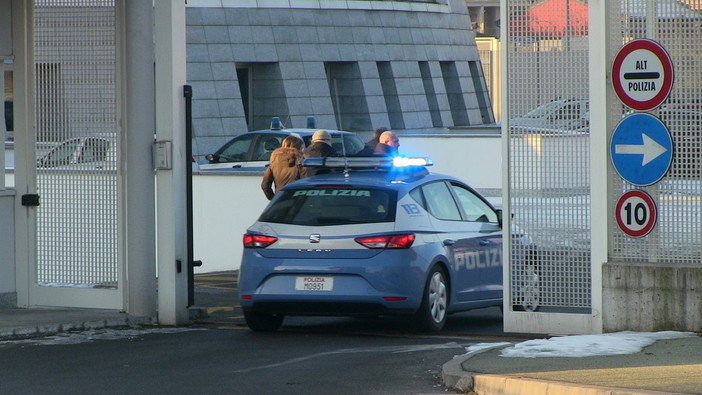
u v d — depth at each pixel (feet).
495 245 161.48
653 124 128.77
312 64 492.95
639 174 129.70
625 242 131.34
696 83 127.03
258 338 143.13
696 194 128.06
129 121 157.07
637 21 128.77
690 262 128.88
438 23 563.89
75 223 160.56
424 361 123.03
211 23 469.16
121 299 157.89
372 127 506.89
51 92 160.86
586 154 131.75
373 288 139.44
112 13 157.28
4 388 110.11
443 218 151.94
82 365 122.62
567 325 133.80
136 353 130.62
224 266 237.04
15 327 143.33
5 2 160.86
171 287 156.66
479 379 106.42
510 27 133.80
